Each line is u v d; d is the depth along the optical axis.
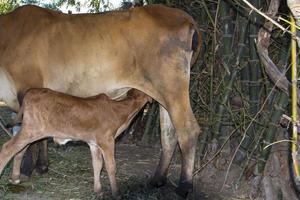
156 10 5.00
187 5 6.25
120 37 4.95
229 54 5.39
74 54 5.05
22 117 4.64
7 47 5.21
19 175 5.00
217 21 5.57
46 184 5.11
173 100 4.84
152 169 5.91
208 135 5.72
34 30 5.17
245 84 5.42
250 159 5.12
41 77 5.16
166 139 5.19
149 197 4.75
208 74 5.79
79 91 5.12
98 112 4.58
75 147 6.80
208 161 5.39
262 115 5.16
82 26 5.10
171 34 4.81
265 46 3.60
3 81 5.27
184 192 4.77
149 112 7.18
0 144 6.81
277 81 3.46
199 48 4.94
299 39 2.27
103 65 5.01
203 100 5.95
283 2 4.84
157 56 4.83
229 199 4.92
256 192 4.93
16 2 13.01
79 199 4.68
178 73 4.82
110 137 4.64
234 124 5.40
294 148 2.44
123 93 5.11
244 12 5.19
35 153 5.25
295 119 2.42
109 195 4.79
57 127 4.59
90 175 5.49
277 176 4.89
